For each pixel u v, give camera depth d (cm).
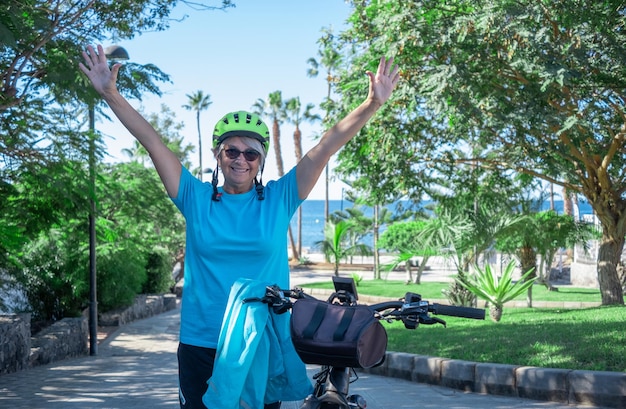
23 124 1167
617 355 877
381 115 1652
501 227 1958
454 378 948
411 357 1026
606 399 786
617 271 1927
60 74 1038
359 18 1708
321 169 341
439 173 1839
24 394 966
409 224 3869
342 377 298
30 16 1019
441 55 1538
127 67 1137
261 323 306
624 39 1480
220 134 339
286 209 341
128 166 2252
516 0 1384
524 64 1372
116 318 2391
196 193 343
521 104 1484
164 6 1165
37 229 1403
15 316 1379
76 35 1131
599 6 1427
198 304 332
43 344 1494
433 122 1772
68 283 2219
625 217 1772
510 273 1521
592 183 1791
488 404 825
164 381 1096
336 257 3688
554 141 1661
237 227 333
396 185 1783
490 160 1891
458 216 1986
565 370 830
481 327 1309
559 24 1455
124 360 1561
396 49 1494
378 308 301
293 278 4641
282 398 322
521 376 864
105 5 1144
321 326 284
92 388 1021
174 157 348
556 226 2180
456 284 1877
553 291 2722
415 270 4984
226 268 332
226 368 301
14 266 1622
